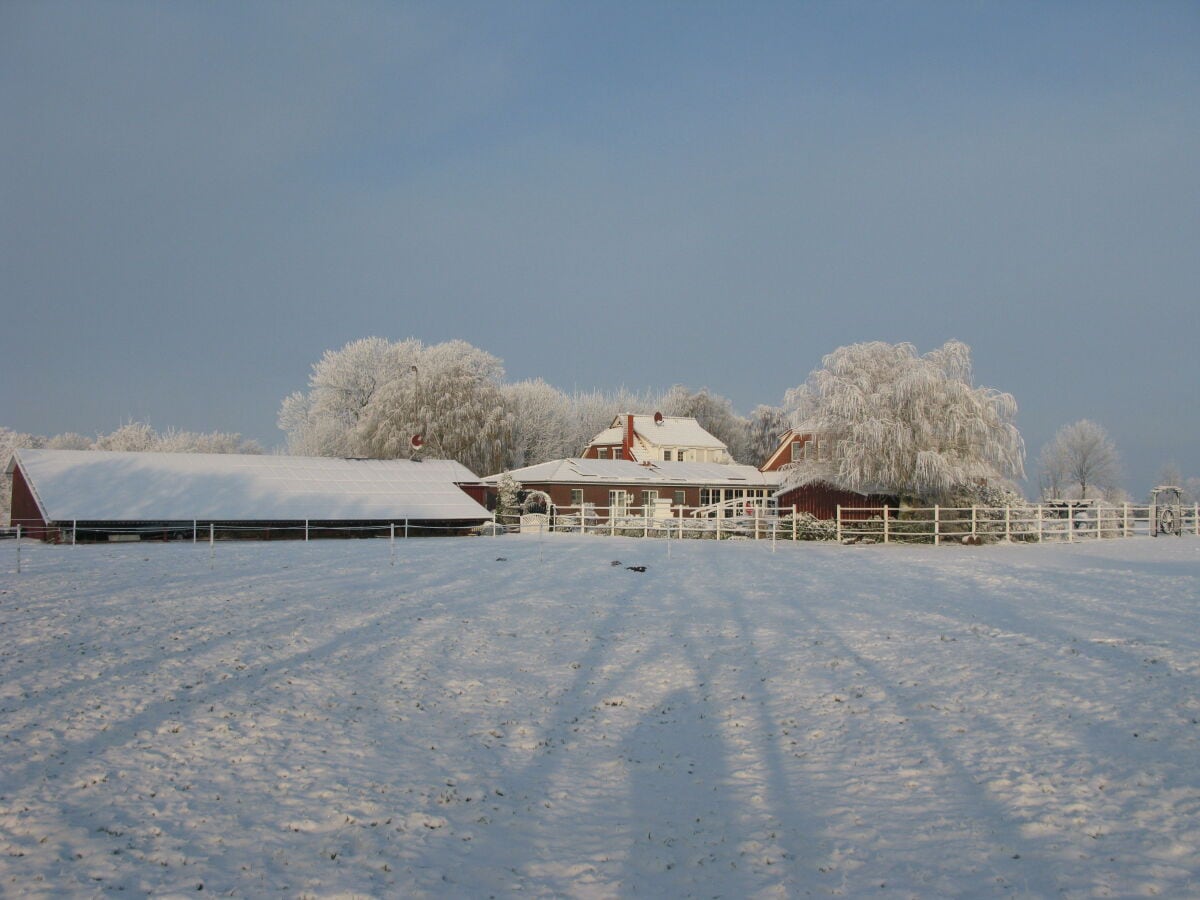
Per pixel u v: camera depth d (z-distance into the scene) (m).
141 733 11.93
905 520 42.28
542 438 94.06
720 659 16.55
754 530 46.34
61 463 44.97
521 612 21.30
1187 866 7.87
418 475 52.94
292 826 9.27
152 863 8.27
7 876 7.87
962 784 10.17
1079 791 9.67
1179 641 16.11
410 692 14.41
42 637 17.25
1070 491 85.38
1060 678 13.96
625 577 27.86
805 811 9.70
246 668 15.41
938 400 44.88
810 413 48.09
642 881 8.15
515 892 7.92
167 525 41.81
